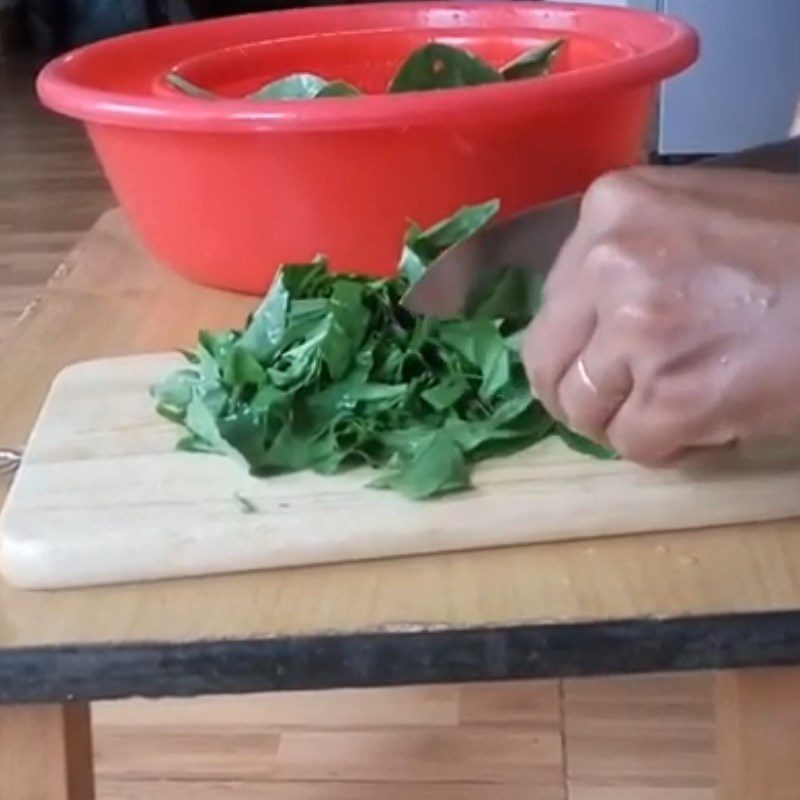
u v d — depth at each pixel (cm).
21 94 493
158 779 139
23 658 74
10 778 82
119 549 77
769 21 243
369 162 104
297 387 84
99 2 555
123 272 122
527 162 107
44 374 101
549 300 77
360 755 142
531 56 120
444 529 78
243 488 81
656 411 73
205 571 78
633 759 140
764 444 73
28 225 344
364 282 91
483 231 89
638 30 122
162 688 74
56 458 85
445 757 141
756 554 77
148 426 88
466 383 85
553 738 144
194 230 111
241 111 102
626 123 111
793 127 135
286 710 150
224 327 108
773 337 71
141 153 109
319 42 132
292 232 108
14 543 78
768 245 71
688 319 71
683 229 73
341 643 73
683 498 79
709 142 251
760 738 79
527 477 81
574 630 73
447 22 134
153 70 127
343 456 82
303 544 78
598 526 79
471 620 74
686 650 73
